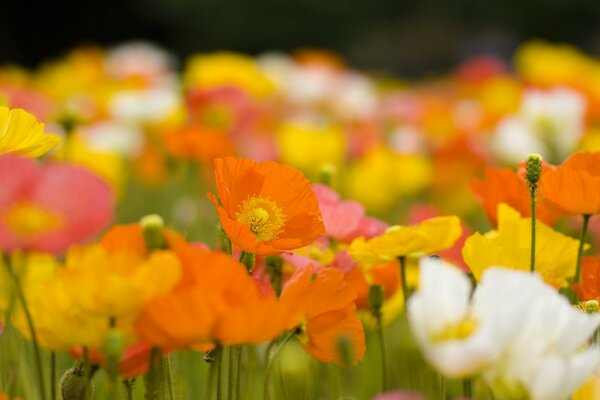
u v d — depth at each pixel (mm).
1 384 1577
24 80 4340
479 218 3256
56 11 13625
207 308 1249
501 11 12812
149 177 3342
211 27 13211
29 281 1398
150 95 3383
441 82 7230
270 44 13242
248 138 3127
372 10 12969
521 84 4223
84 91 4242
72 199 1266
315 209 1417
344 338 1331
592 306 1373
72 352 1337
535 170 1414
